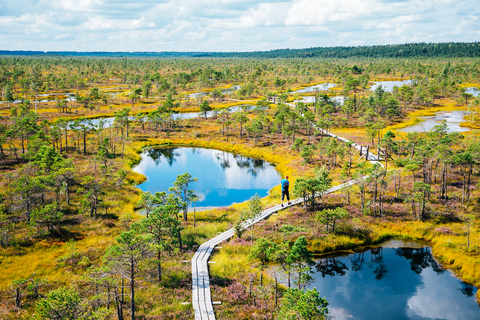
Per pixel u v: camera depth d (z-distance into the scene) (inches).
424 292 1624.0
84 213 2357.3
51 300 1045.8
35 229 2031.3
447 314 1465.3
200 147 4630.9
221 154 4296.3
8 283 1561.3
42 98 7175.2
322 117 5482.3
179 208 2006.6
